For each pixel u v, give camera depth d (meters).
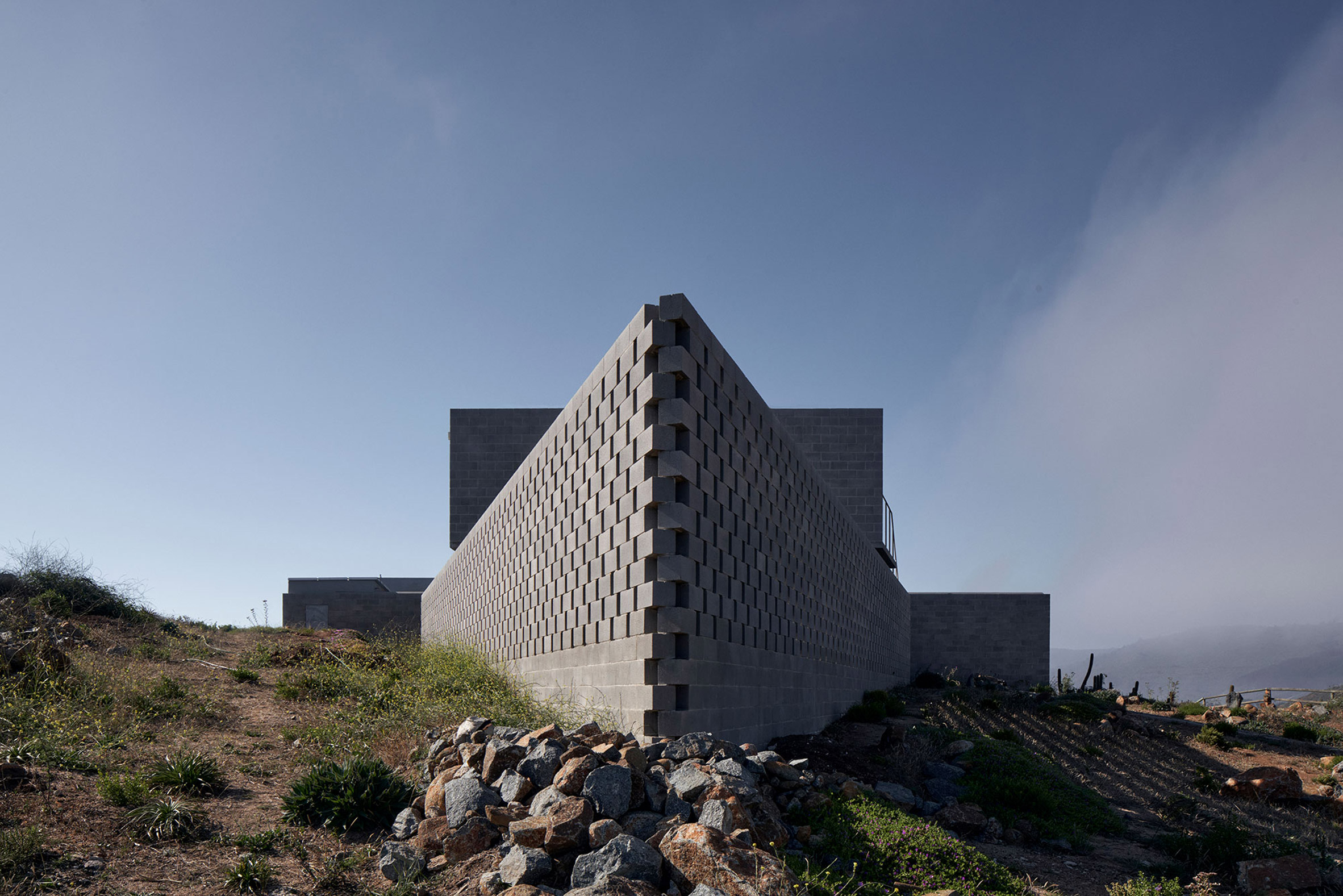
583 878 5.09
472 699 11.51
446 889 5.50
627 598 9.74
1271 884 8.34
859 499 33.47
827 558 17.33
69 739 8.12
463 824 6.08
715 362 10.30
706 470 9.77
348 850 6.18
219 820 6.61
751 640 11.59
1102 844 9.82
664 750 7.40
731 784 6.54
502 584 17.69
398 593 41.28
